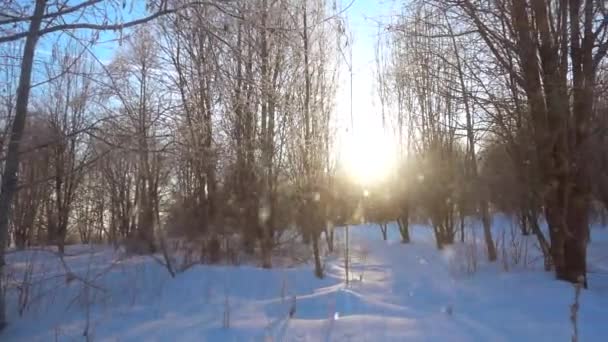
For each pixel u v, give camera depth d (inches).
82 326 237.8
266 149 388.5
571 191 301.7
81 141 254.1
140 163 331.6
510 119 331.3
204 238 412.2
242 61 233.3
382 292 297.3
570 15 300.0
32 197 568.4
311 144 395.9
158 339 210.4
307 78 374.0
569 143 303.7
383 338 202.7
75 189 620.7
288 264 411.8
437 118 601.6
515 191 390.6
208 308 256.2
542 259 397.4
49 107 415.2
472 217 611.8
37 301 275.0
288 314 240.4
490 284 302.2
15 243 569.9
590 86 299.7
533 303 254.2
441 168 593.0
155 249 415.2
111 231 605.9
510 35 311.7
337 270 388.8
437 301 272.1
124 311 260.4
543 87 305.4
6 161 242.4
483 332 211.0
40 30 206.2
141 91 288.5
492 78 358.0
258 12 221.1
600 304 256.7
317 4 392.5
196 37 268.1
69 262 389.1
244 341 203.0
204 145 286.0
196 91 265.9
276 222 429.1
